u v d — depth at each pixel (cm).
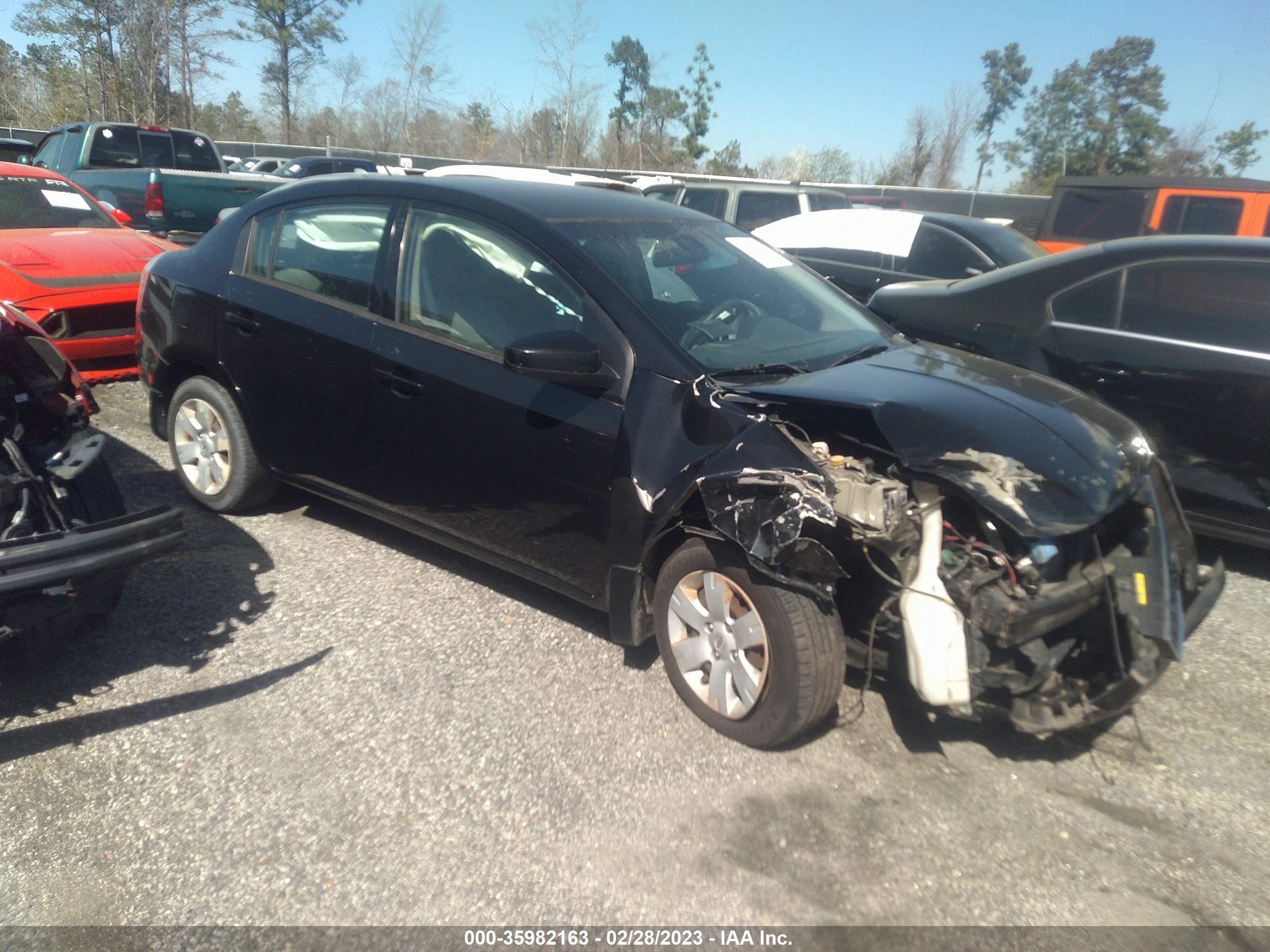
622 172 2397
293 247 455
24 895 262
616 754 323
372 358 409
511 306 380
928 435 311
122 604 413
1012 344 529
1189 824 300
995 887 271
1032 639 291
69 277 647
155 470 567
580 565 367
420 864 274
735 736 329
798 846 284
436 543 445
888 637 319
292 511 519
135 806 296
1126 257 504
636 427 340
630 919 256
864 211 885
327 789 304
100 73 3181
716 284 403
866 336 421
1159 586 311
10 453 316
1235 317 463
